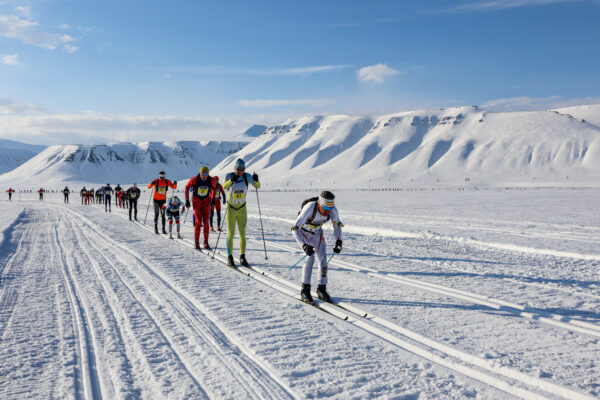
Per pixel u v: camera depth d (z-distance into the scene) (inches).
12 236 422.3
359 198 1673.2
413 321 156.1
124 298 185.5
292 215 702.5
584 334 143.4
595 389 100.3
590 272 255.4
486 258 304.3
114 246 346.6
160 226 525.0
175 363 118.4
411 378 109.7
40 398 97.9
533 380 105.8
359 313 167.8
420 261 289.1
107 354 124.8
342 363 118.6
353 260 291.4
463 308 173.9
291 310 170.9
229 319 156.9
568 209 892.6
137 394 100.3
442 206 1031.0
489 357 121.0
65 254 307.0
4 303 178.1
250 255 304.3
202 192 328.2
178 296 190.1
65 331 144.3
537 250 338.0
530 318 161.5
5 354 124.1
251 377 109.3
